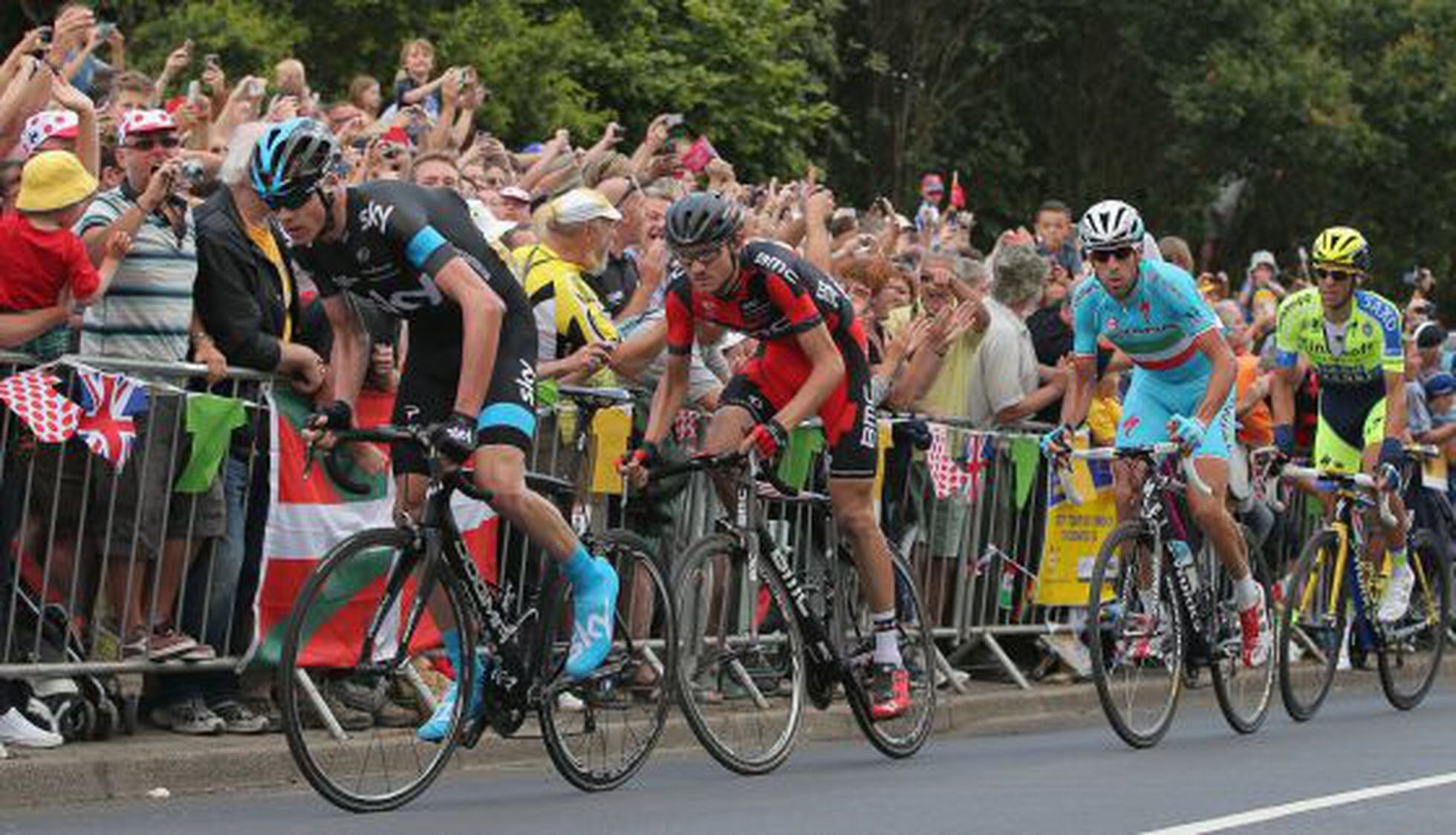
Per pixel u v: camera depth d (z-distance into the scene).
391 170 23.11
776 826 15.95
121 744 18.64
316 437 16.81
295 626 16.08
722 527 19.33
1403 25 73.38
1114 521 27.88
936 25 68.94
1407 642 26.95
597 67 49.47
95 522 18.72
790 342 19.67
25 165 18.62
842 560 20.58
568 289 21.78
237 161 19.56
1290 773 19.59
